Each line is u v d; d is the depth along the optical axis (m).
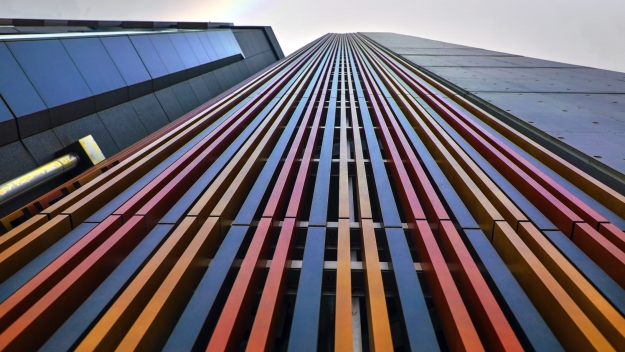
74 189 5.61
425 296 3.40
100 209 4.37
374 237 3.83
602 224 3.65
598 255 3.29
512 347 2.38
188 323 2.79
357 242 4.18
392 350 2.47
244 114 8.78
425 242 3.59
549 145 5.95
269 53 28.38
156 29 17.66
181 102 13.23
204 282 3.24
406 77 12.77
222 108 9.19
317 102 10.85
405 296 3.03
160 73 12.22
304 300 3.02
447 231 3.76
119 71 10.26
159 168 5.62
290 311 3.55
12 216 4.67
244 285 3.07
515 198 4.43
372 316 2.76
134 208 4.37
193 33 16.03
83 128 8.50
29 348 2.57
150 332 2.61
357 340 3.02
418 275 3.58
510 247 3.46
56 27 17.88
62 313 2.88
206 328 2.85
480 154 6.05
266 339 2.54
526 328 2.69
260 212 4.79
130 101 10.65
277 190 4.89
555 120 6.85
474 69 13.16
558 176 5.00
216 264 3.49
